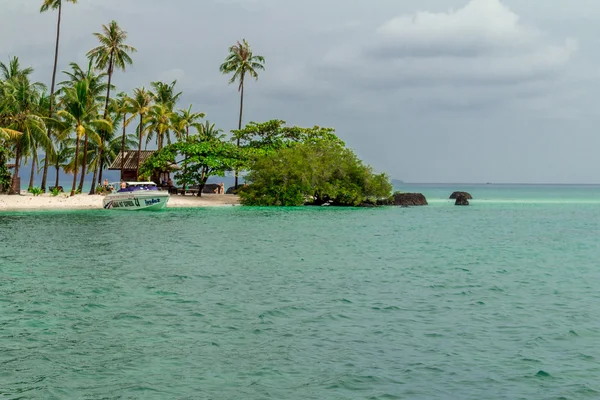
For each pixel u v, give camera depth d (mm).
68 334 12453
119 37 67375
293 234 35312
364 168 69312
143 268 21594
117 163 78062
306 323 13461
